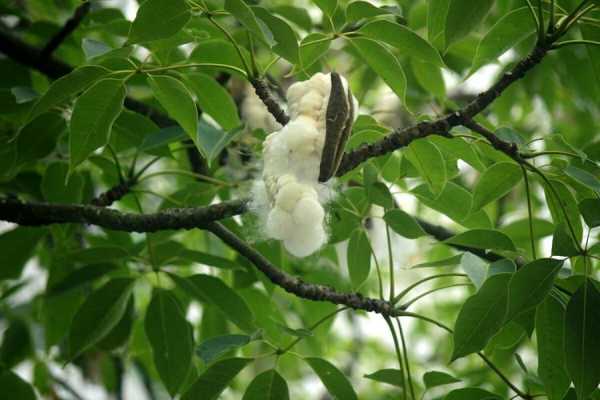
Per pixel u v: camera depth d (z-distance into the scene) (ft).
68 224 25.55
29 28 29.07
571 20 17.79
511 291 16.98
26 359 31.89
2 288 32.07
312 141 15.02
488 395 19.88
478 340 17.56
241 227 25.13
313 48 18.70
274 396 19.94
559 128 39.58
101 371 33.71
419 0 29.86
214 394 19.70
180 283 23.20
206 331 27.14
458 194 21.59
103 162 25.55
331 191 17.42
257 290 26.20
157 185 36.65
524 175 18.75
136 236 34.58
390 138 18.02
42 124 22.48
